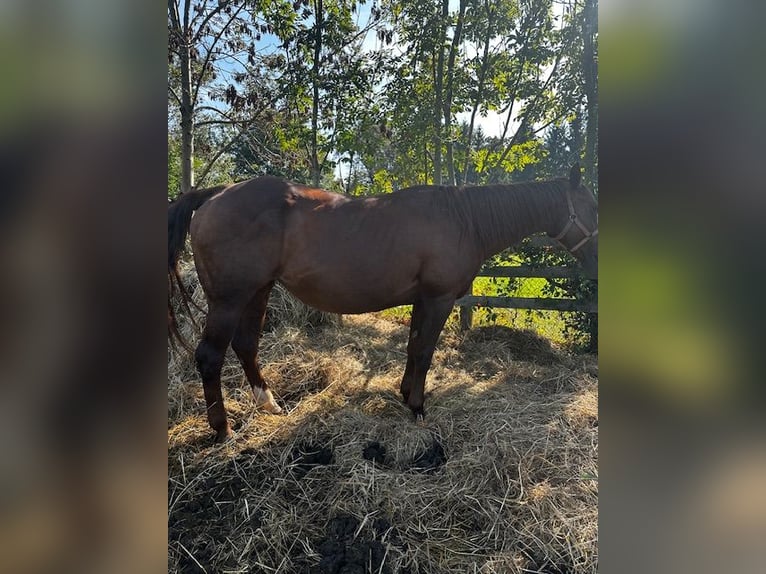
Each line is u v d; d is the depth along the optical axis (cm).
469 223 277
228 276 249
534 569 186
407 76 536
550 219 295
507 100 536
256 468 236
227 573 182
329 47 546
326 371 342
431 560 188
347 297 265
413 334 298
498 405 298
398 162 580
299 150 598
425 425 273
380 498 213
